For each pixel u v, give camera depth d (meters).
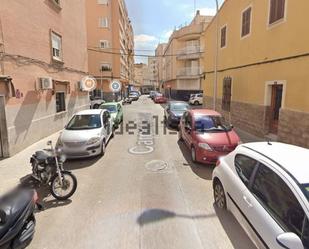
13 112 8.58
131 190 5.71
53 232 4.14
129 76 64.50
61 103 13.80
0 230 3.44
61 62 13.46
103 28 33.72
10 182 6.19
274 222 2.94
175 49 43.44
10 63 8.48
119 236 4.00
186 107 15.28
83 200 5.25
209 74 19.72
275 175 3.20
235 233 4.04
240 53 12.87
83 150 7.77
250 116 11.71
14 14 8.77
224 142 7.14
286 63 8.65
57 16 12.98
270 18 9.69
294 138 8.18
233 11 13.88
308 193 2.78
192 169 7.11
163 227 4.23
